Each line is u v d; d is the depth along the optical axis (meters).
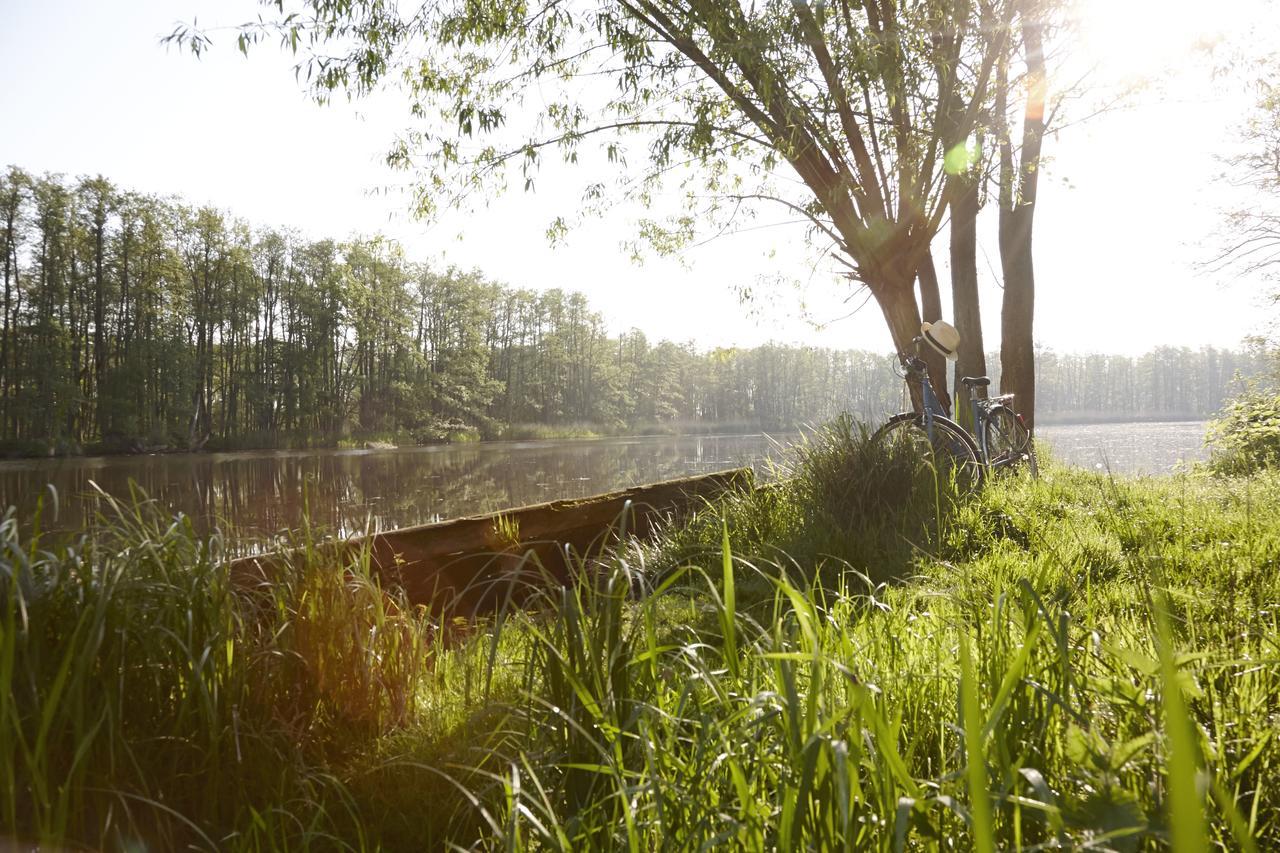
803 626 1.31
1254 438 11.54
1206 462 12.35
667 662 2.01
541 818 1.57
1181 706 0.56
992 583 2.71
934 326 6.87
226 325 61.94
